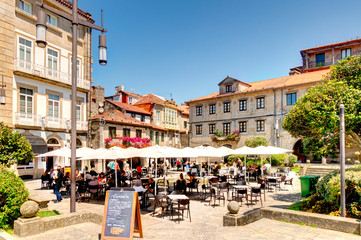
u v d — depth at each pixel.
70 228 7.37
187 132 44.44
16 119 19.75
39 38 7.29
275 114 31.52
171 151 12.95
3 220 7.41
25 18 21.20
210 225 8.62
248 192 15.10
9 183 7.86
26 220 6.78
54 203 12.43
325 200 9.04
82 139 25.86
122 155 11.92
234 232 6.98
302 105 9.72
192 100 40.47
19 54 20.64
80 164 25.25
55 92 23.53
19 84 20.41
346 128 8.54
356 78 10.02
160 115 40.59
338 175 8.80
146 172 24.78
